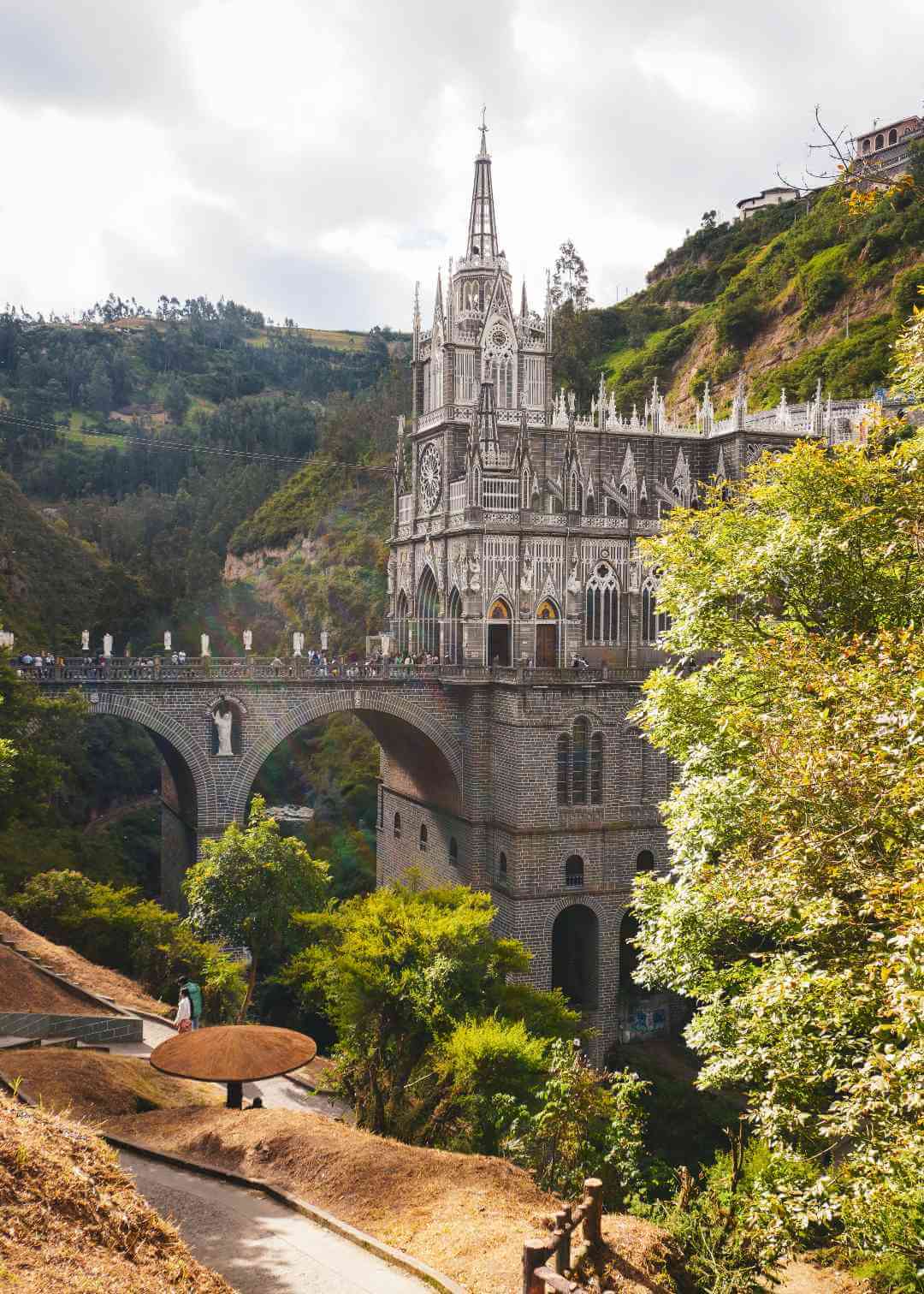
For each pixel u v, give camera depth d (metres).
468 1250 19.36
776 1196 20.31
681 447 94.31
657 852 80.56
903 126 132.38
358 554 164.12
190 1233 20.05
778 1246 19.92
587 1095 31.11
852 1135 20.48
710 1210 22.22
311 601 164.38
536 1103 36.44
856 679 24.31
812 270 156.50
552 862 77.50
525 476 83.38
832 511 33.28
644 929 33.88
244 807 75.75
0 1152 14.16
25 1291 11.70
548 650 86.38
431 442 91.00
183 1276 14.22
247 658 78.25
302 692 77.00
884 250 146.00
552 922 77.50
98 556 173.75
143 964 62.66
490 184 93.12
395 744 90.69
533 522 83.44
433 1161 23.80
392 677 79.12
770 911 22.58
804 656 28.66
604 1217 21.80
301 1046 27.11
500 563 82.81
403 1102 41.50
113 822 123.88
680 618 38.09
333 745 139.62
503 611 83.88
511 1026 43.94
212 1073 25.52
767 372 152.50
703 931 30.23
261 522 191.88
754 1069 24.53
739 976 29.14
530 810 77.06
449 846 85.81
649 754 80.25
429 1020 42.28
